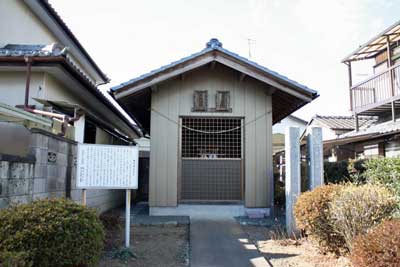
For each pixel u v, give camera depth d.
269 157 8.15
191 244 5.51
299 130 6.56
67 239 3.34
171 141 8.08
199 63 7.61
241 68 7.70
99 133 9.63
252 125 8.23
